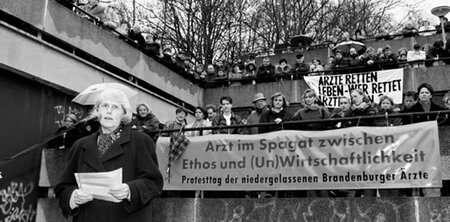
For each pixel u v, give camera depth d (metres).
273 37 28.45
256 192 6.81
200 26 24.34
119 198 3.33
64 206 3.49
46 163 7.82
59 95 10.21
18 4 8.74
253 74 16.86
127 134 3.62
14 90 8.92
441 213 5.21
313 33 28.98
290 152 6.02
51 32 9.63
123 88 7.01
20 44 8.87
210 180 6.34
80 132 7.98
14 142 8.77
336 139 5.83
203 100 17.11
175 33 24.42
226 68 19.56
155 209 6.54
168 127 8.43
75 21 10.43
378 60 14.48
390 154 5.53
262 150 6.16
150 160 3.58
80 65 10.66
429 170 5.33
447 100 7.47
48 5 9.57
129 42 12.89
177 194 7.00
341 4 29.97
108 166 3.48
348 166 5.69
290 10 28.75
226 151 6.34
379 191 6.25
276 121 6.14
